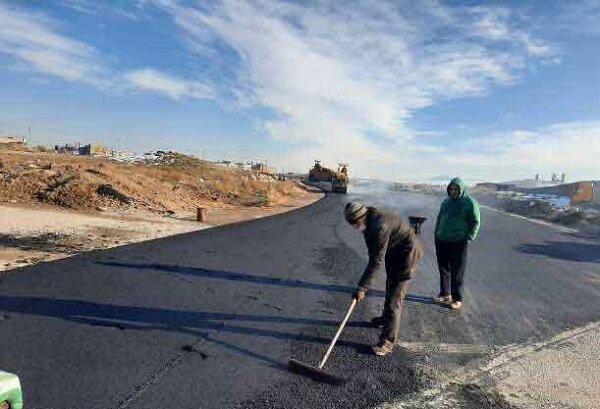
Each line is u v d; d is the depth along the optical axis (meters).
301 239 11.67
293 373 4.08
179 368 4.04
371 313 5.87
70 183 15.31
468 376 4.21
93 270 7.04
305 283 7.20
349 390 3.82
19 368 3.83
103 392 3.55
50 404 3.34
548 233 16.28
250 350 4.51
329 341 4.85
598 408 3.72
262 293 6.47
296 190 37.97
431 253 10.61
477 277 8.37
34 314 5.05
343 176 42.41
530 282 8.20
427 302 6.52
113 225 11.88
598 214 21.50
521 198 38.09
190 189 22.06
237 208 20.66
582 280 8.59
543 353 4.86
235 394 3.65
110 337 4.60
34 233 9.77
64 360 4.04
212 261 8.27
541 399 3.83
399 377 4.11
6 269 6.79
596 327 5.81
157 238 10.44
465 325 5.63
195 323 5.13
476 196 44.19
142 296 5.93
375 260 4.39
